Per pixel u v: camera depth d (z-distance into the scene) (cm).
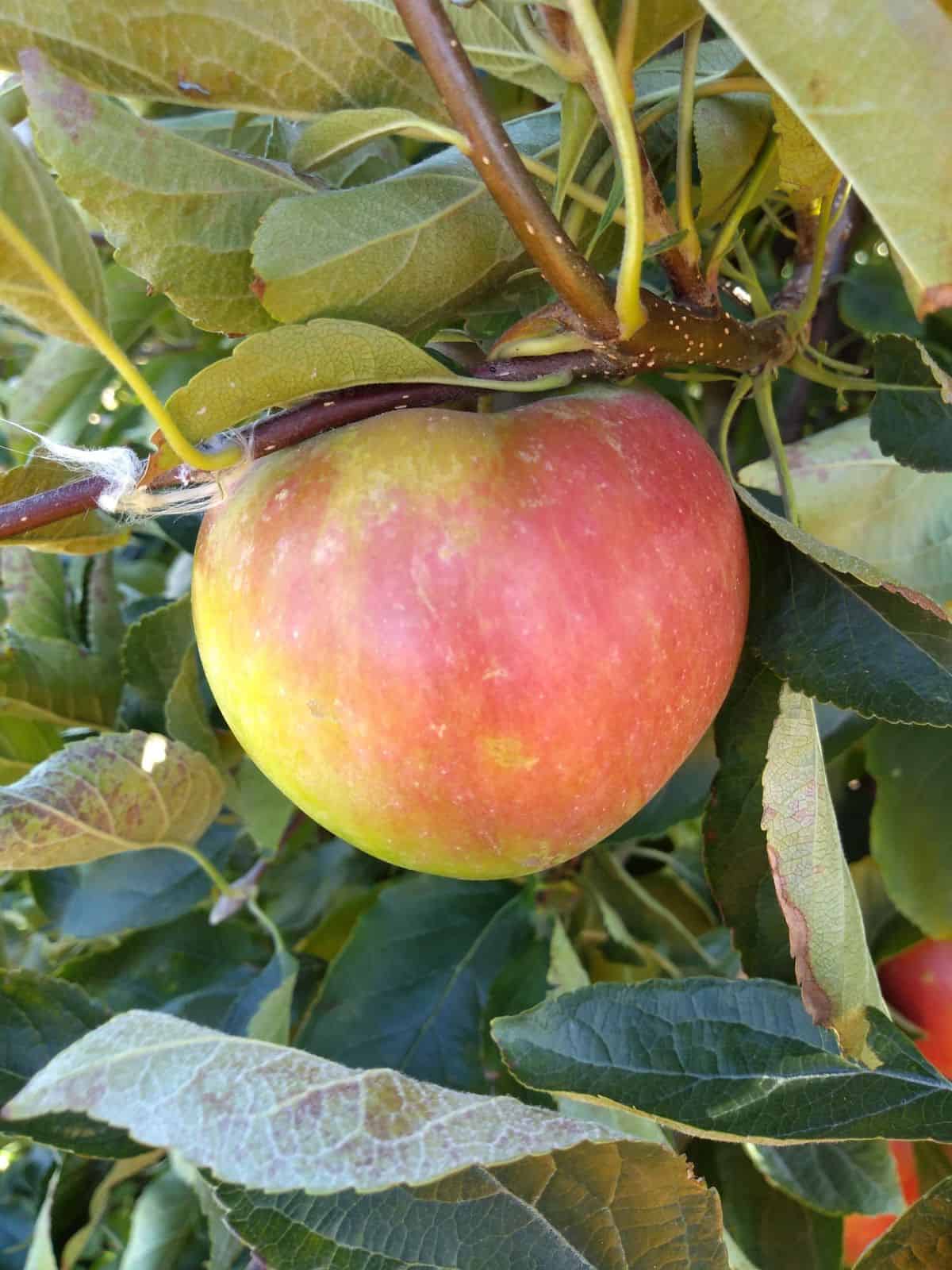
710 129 19
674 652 16
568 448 16
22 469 18
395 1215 17
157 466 16
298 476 16
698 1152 26
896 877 26
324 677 16
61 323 15
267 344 15
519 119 21
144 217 17
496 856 17
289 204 17
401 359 16
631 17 16
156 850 31
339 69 18
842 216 28
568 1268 17
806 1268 25
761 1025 20
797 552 19
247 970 32
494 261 19
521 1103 17
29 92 15
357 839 18
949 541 24
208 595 17
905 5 12
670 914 31
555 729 16
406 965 28
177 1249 31
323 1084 17
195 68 17
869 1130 18
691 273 18
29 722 31
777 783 18
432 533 15
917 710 18
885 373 20
